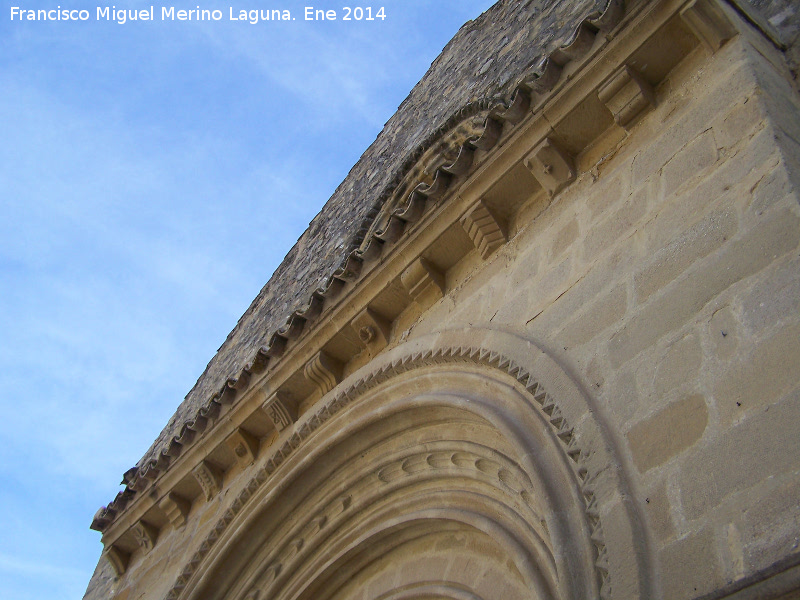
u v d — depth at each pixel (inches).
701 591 127.8
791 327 141.9
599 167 229.6
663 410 157.6
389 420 270.7
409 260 277.4
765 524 125.3
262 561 312.2
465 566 252.7
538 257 232.1
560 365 191.3
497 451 228.5
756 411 139.3
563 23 333.4
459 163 261.4
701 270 169.3
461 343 236.7
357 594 288.2
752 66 191.9
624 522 147.3
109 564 455.2
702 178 185.6
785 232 154.4
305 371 309.3
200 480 360.2
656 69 221.0
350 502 294.4
